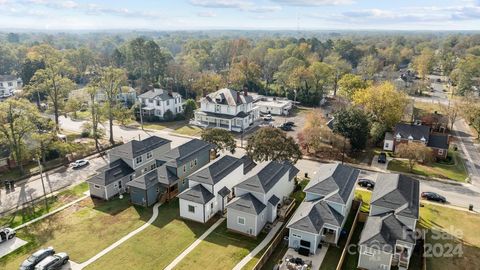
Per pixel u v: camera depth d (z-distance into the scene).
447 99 105.00
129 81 112.81
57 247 35.16
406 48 195.75
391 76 124.50
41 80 77.00
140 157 50.50
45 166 55.16
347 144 58.03
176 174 46.47
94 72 120.25
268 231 38.38
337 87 113.56
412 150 53.78
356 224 39.53
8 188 47.72
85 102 84.56
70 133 72.19
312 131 60.22
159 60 113.56
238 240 36.75
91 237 36.91
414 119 77.25
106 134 72.44
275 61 131.75
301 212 36.56
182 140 69.75
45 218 40.53
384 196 37.12
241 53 160.12
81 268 32.03
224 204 42.66
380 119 68.50
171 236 37.28
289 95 104.94
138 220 40.34
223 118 76.12
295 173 47.47
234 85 109.75
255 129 76.69
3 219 40.12
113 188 45.78
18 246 35.25
